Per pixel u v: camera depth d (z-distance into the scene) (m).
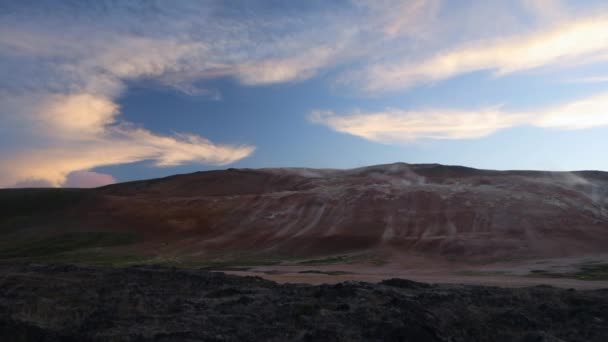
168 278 21.45
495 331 13.07
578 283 25.36
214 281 20.62
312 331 11.70
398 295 16.23
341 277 29.80
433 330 12.09
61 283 19.34
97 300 15.70
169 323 12.27
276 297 16.16
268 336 11.42
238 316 13.03
